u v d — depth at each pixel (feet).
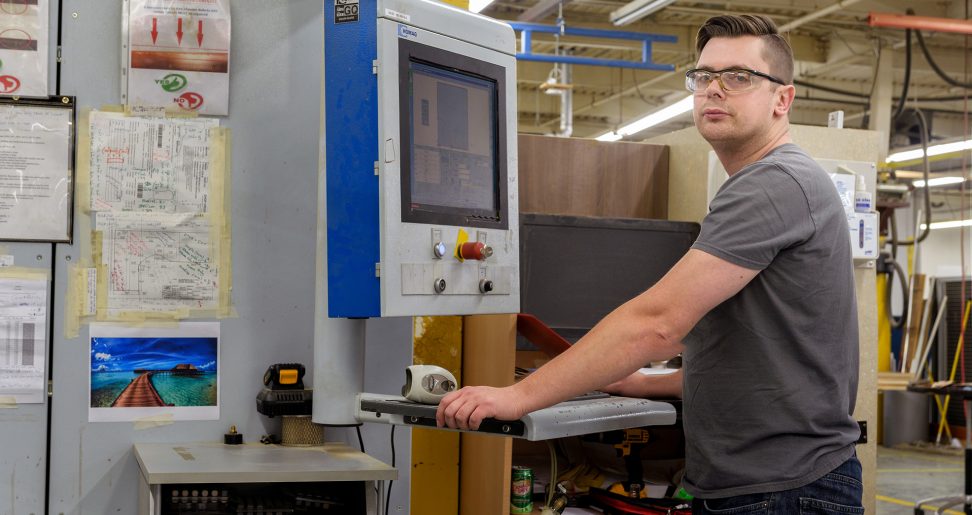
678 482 8.25
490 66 5.79
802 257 4.56
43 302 5.91
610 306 8.37
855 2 23.32
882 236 21.07
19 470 5.88
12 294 5.87
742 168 4.86
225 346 6.26
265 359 6.35
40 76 5.93
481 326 7.98
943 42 28.30
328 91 5.23
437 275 5.28
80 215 5.98
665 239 8.64
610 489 7.88
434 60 5.36
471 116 5.67
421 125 5.29
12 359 5.86
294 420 6.14
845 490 4.59
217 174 6.26
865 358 8.91
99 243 6.01
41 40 5.94
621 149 9.52
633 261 8.50
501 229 5.80
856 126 36.65
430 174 5.34
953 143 25.75
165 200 6.15
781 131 5.11
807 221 4.54
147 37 6.10
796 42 28.53
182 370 6.17
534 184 9.17
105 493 6.01
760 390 4.59
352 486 5.58
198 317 6.21
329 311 5.25
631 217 9.57
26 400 5.88
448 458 8.46
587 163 9.39
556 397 4.39
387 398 5.37
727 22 5.04
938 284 25.30
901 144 31.27
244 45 6.35
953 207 43.39
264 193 6.37
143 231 6.10
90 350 5.99
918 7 24.91
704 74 5.05
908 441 26.55
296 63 6.46
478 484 8.00
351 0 5.13
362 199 5.10
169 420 6.14
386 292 4.99
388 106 5.03
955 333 24.93
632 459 8.03
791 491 4.52
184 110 6.19
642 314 4.39
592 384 4.38
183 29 6.18
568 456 8.80
